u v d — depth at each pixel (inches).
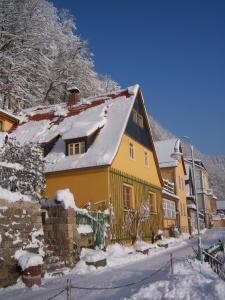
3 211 518.0
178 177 1743.4
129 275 541.3
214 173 5196.9
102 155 907.4
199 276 434.6
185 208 1807.3
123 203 953.5
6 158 627.5
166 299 350.6
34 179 634.8
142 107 1200.2
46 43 1722.4
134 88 1138.0
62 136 965.2
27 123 1157.1
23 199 565.0
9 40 1475.1
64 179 916.6
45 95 1700.3
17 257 518.0
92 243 719.1
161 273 535.2
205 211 2600.9
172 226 1412.4
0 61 1411.2
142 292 388.8
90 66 2064.5
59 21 2169.0
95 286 468.1
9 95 1437.0
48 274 557.0
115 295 406.6
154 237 1101.7
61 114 1136.8
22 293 453.1
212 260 613.3
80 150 955.3
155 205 1216.2
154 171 1254.3
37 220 587.2
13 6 1507.1
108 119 1043.9
